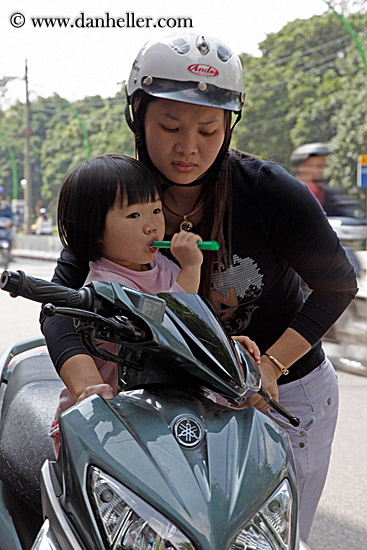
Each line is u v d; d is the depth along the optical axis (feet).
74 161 198.49
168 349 5.08
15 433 7.57
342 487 13.16
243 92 6.74
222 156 6.93
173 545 4.41
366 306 20.77
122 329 4.96
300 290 7.64
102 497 4.56
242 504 4.62
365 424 16.34
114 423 4.87
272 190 6.90
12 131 231.09
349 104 110.32
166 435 4.84
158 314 5.10
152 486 4.54
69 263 6.94
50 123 230.27
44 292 4.80
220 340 5.27
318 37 131.23
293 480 5.01
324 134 123.54
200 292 7.16
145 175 6.31
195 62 6.38
